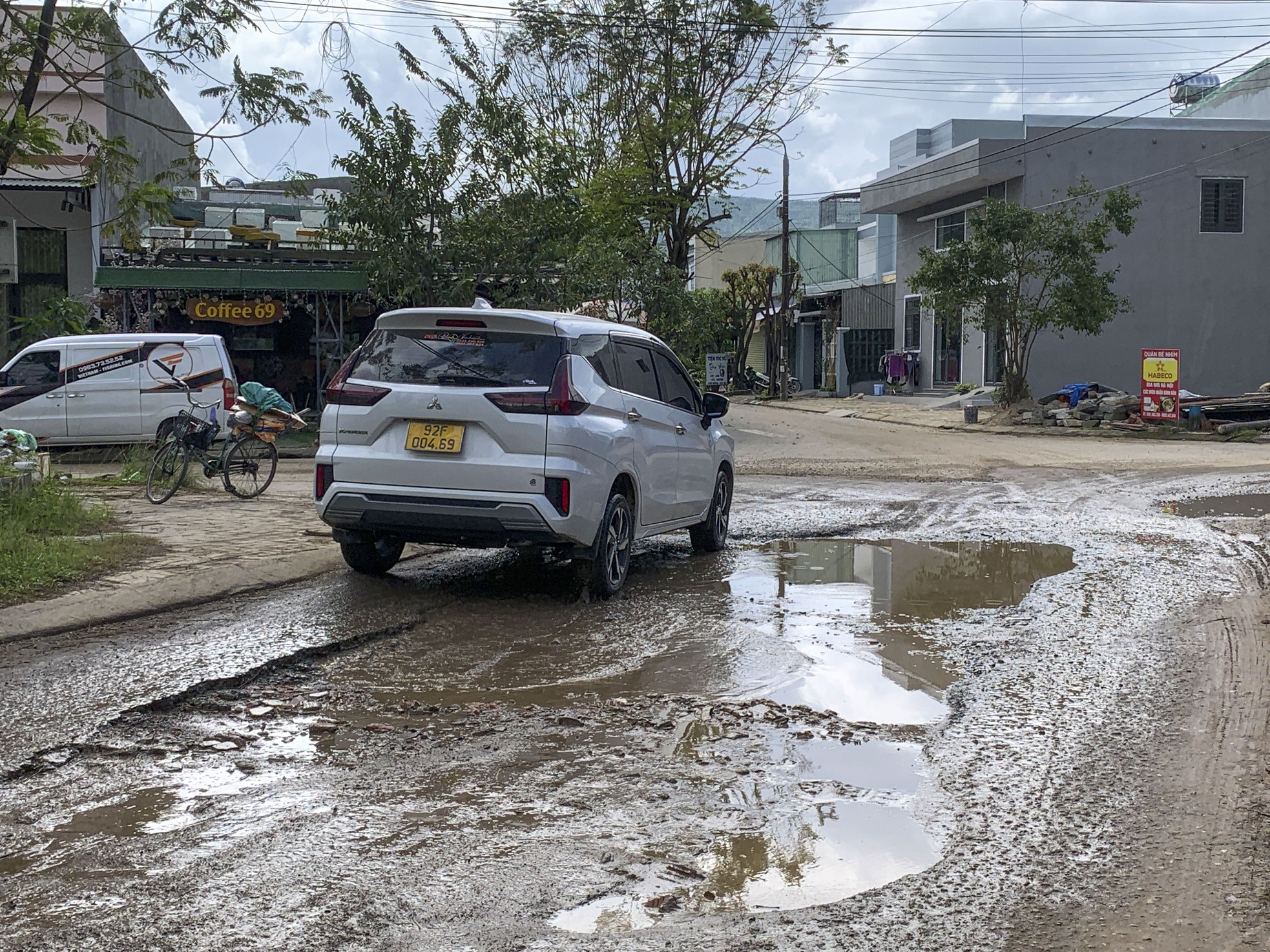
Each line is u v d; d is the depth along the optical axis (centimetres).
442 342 716
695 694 521
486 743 454
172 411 1694
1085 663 581
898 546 984
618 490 761
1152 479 1584
